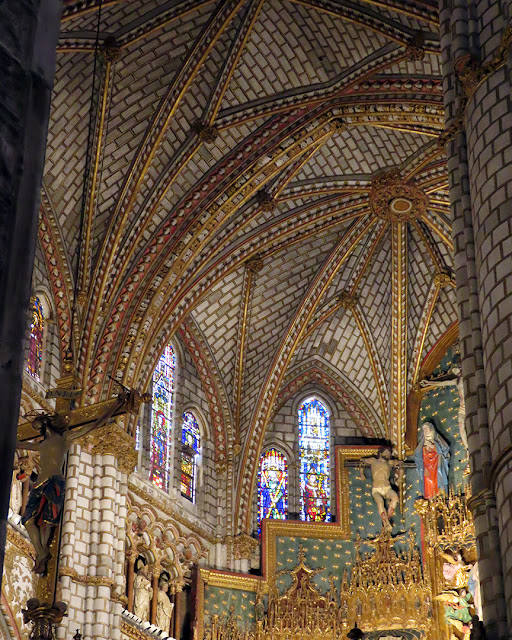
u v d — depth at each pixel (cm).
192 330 3488
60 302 2980
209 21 2839
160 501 3170
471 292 1574
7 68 490
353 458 3572
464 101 1688
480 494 1462
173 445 3322
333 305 3641
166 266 3153
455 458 3422
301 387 3722
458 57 1677
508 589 1367
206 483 3412
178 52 2895
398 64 2981
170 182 3058
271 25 2922
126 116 2941
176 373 3428
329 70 3042
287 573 3366
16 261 484
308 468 3600
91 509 2831
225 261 3322
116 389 3030
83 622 2700
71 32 2705
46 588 1733
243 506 3425
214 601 3231
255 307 3550
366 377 3691
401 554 3375
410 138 3228
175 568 3164
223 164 3150
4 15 491
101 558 2778
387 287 3622
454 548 3266
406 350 3591
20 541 2544
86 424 1823
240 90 3038
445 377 3525
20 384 502
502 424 1434
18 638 2455
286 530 3434
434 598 3222
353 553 3422
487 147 1597
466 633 3142
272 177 3228
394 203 3366
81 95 2856
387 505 3469
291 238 3425
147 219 3070
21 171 488
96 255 3027
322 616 3291
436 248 3516
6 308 480
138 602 2984
